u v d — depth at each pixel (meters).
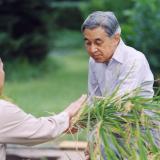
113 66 4.79
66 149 8.13
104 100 4.41
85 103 4.41
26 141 4.01
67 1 32.31
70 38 32.72
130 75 4.71
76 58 26.11
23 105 13.53
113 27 4.59
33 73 19.81
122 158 4.28
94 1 19.55
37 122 4.02
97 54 4.66
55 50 29.33
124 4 17.17
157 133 4.59
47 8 19.98
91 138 4.23
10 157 7.86
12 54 20.00
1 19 19.70
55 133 4.08
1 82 4.05
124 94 4.45
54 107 13.22
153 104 4.41
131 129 4.32
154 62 11.53
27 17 19.78
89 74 5.10
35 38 19.97
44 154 7.95
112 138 4.25
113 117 4.37
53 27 20.50
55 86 17.59
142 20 11.69
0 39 19.55
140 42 11.62
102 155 4.41
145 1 11.76
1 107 3.94
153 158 4.25
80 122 4.38
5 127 3.93
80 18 34.69
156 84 8.02
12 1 19.42
